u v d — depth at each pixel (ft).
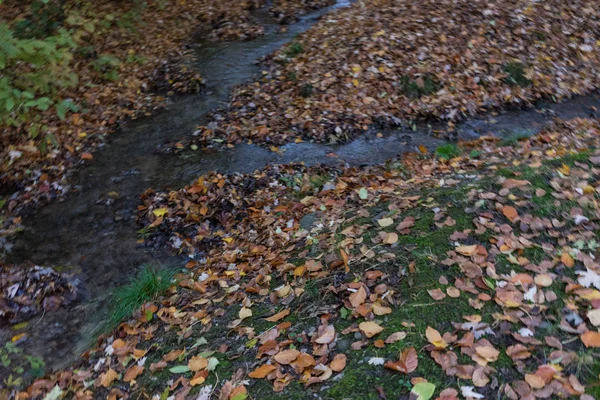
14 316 14.55
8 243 17.72
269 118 24.23
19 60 23.15
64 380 11.97
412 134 22.90
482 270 10.97
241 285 13.60
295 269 12.91
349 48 28.40
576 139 20.24
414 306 10.53
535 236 11.62
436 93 25.05
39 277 15.71
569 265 10.66
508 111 24.54
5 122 21.26
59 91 25.44
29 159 21.57
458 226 12.42
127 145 23.15
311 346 10.39
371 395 8.94
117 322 13.66
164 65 29.99
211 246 16.75
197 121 24.73
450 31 28.43
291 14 37.91
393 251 12.17
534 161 15.52
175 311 13.25
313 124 23.26
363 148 21.94
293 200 18.11
